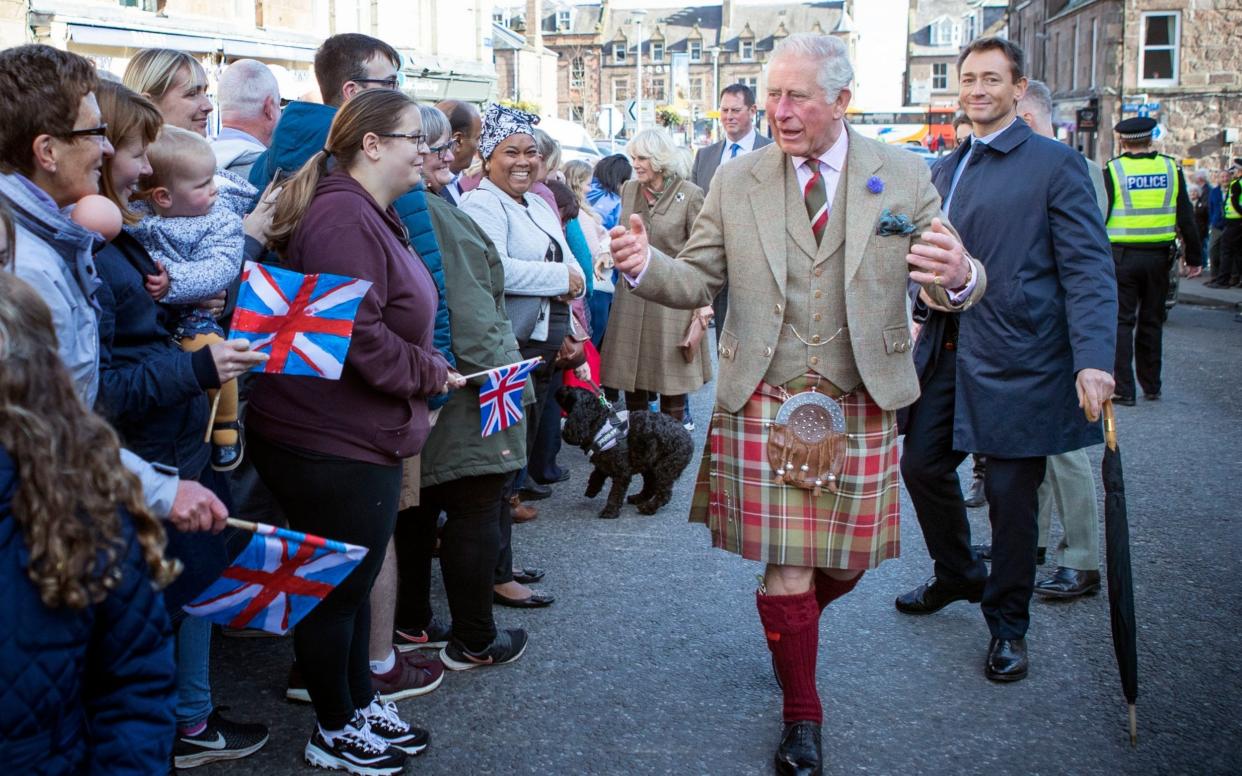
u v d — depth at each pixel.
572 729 3.69
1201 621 4.59
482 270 4.02
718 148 8.71
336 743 3.35
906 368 3.48
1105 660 4.25
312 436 3.11
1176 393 9.66
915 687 4.02
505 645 4.19
